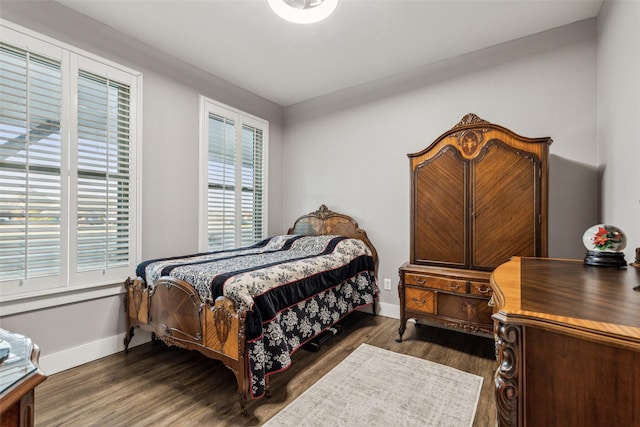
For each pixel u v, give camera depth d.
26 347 0.92
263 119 4.01
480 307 2.36
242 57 3.02
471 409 1.76
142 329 2.57
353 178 3.71
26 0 2.05
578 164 2.50
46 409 1.76
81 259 2.30
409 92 3.30
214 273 2.04
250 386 1.74
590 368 0.75
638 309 0.86
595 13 2.38
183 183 3.05
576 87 2.50
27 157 2.04
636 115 1.68
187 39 2.71
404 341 2.74
